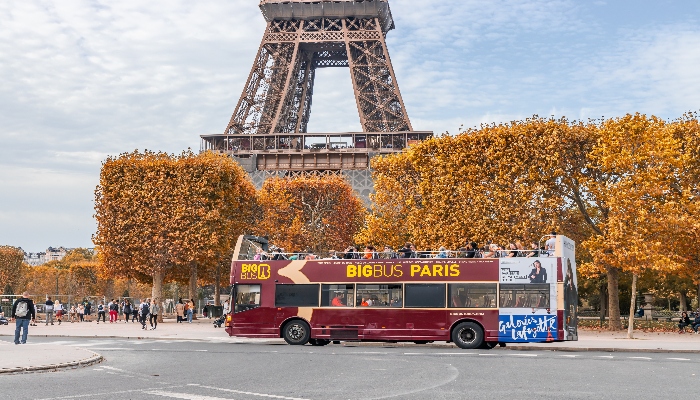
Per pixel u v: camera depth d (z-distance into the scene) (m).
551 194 64.75
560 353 40.28
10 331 58.81
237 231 89.00
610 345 45.38
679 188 64.94
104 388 22.94
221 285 111.06
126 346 43.16
